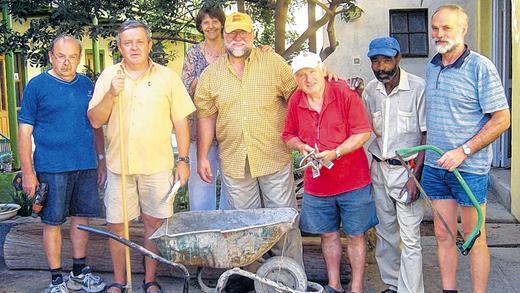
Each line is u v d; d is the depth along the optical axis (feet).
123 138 13.62
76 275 15.74
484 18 29.14
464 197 12.46
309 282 14.37
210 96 14.33
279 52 19.67
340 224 15.66
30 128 14.58
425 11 31.58
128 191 14.24
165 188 14.16
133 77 13.91
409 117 13.17
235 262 12.92
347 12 24.41
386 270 14.48
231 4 19.40
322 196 13.61
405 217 13.39
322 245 14.33
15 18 19.76
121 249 14.80
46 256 15.80
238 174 14.30
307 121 13.29
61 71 14.60
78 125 14.79
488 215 22.29
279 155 14.35
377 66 12.91
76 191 15.23
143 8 19.45
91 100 14.14
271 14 23.41
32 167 14.99
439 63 12.49
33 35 19.04
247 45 13.75
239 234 12.72
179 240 12.75
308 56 12.91
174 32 20.67
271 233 12.84
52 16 18.66
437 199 12.89
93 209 15.33
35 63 19.39
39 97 14.52
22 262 17.42
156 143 14.01
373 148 13.85
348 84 13.43
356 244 13.91
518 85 21.31
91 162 15.10
